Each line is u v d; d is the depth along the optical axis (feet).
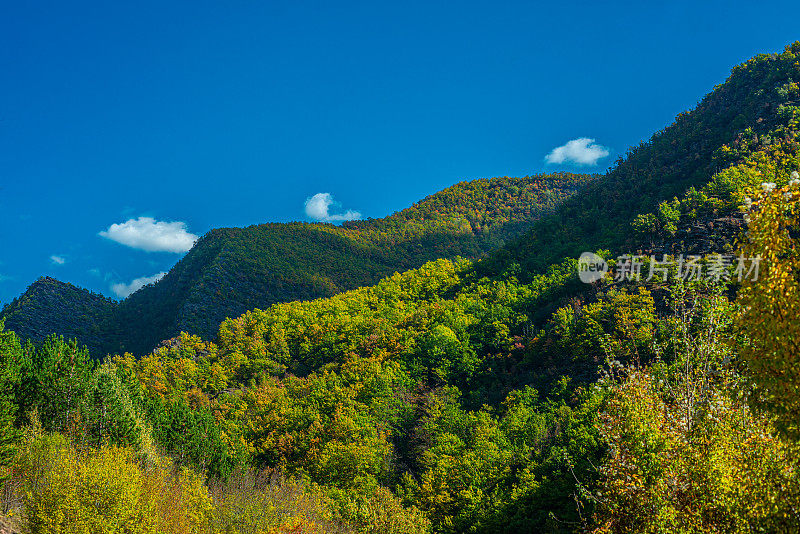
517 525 190.29
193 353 529.04
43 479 108.58
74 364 171.01
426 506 215.72
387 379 338.54
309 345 496.23
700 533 41.19
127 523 95.96
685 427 45.06
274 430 303.27
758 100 531.50
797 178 34.40
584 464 183.83
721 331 45.55
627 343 204.33
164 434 205.16
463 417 281.54
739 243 37.22
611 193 584.81
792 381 32.09
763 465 39.37
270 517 136.36
